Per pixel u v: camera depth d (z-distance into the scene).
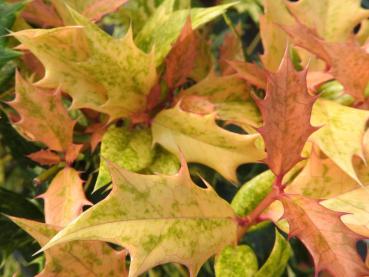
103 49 0.18
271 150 0.16
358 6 0.21
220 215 0.16
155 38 0.20
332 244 0.15
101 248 0.17
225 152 0.18
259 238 0.25
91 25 0.18
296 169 0.19
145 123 0.20
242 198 0.19
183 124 0.19
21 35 0.17
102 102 0.19
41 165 0.23
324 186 0.18
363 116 0.18
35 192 0.25
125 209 0.14
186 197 0.16
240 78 0.20
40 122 0.19
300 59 0.22
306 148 0.18
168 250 0.15
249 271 0.18
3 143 0.23
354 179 0.17
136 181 0.15
